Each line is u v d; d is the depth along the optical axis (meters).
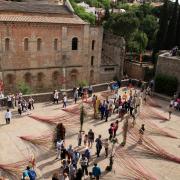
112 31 77.12
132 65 66.75
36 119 31.98
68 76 59.09
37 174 22.59
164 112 37.59
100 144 25.06
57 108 35.50
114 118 33.78
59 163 24.25
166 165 25.14
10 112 30.67
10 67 52.16
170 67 43.78
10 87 53.22
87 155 23.42
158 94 44.00
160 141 29.50
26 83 54.88
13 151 25.69
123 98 37.50
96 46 61.28
